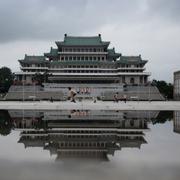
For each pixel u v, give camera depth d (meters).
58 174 26.00
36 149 35.47
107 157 31.75
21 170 27.17
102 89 181.25
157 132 47.81
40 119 65.19
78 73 196.62
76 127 53.00
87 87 181.00
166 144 38.34
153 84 190.50
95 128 51.97
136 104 115.62
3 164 29.11
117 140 41.06
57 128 51.81
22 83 186.62
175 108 99.25
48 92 173.25
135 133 46.81
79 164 29.11
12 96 168.75
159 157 31.58
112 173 26.28
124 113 81.44
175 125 56.25
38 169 27.45
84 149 35.56
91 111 87.38
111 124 57.22
